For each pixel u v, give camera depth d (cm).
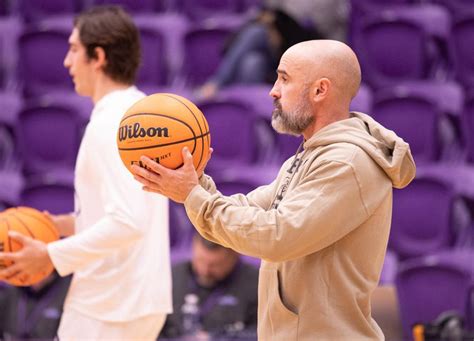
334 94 646
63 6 1992
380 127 647
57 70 1805
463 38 1788
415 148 1583
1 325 1209
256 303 1163
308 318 630
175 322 1150
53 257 758
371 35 1778
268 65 1628
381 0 1922
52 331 1189
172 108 652
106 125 784
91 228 764
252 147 1546
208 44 1795
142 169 643
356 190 611
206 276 1165
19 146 1645
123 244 762
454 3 1948
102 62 820
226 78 1620
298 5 1625
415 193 1485
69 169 1641
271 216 610
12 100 1745
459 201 1530
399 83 1756
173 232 1423
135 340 802
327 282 629
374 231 635
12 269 764
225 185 1421
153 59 1778
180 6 1995
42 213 842
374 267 646
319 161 623
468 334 969
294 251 609
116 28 821
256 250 611
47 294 1212
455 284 1269
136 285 792
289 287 640
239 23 1850
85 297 792
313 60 646
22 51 1803
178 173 634
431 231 1480
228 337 1110
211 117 1548
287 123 652
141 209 760
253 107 1575
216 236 633
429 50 1823
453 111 1677
